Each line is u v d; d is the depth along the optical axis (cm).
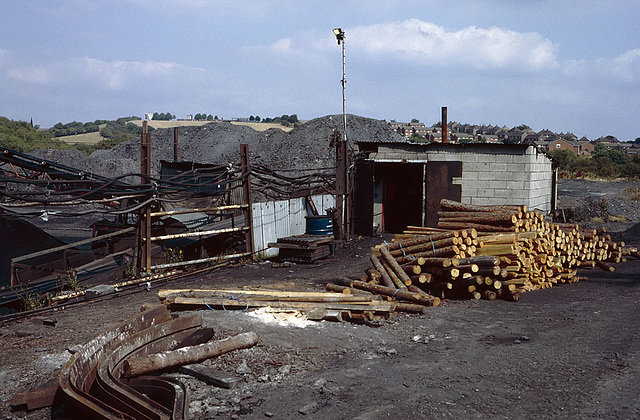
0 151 1207
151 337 653
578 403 527
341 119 5669
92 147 9800
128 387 514
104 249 1611
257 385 580
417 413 505
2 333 820
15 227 1317
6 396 555
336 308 880
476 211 1259
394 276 1069
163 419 455
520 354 705
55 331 813
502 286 1079
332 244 1709
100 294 1138
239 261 1591
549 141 16438
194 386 570
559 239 1262
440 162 2070
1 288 1159
